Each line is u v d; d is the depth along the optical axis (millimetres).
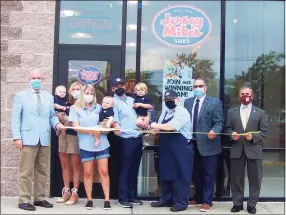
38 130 6234
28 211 6129
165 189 6637
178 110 6223
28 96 6246
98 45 7195
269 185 7246
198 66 7289
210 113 6461
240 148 6352
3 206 6395
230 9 7367
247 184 7238
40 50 7129
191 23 7324
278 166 7262
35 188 6434
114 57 7207
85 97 6320
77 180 6645
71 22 7227
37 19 7148
